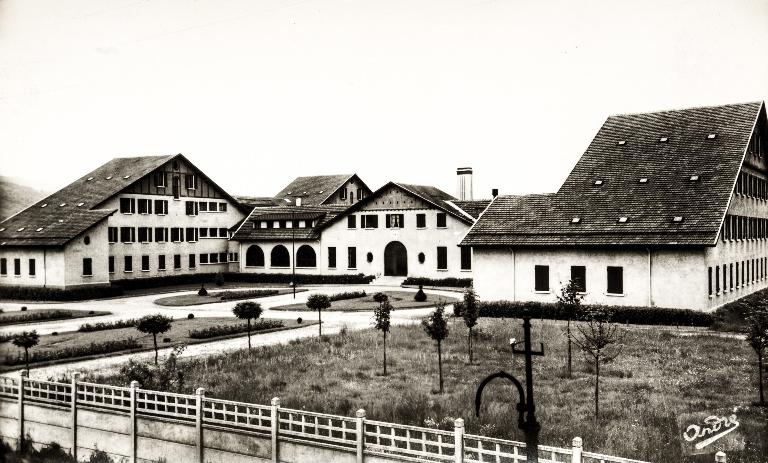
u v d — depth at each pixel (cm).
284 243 6775
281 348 2862
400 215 6119
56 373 2436
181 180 6719
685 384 2127
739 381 2147
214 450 1655
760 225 4728
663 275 3466
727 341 2823
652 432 1686
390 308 2433
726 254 3778
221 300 4994
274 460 1566
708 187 3594
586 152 4238
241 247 7025
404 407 1944
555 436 1678
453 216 5838
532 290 3875
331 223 6500
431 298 4859
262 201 8125
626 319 3434
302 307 4441
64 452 1877
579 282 3719
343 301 4753
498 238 3959
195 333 3250
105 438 1811
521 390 1223
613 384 2167
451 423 1794
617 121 4338
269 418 1584
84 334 3400
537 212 4025
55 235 5256
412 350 2805
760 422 1731
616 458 1198
